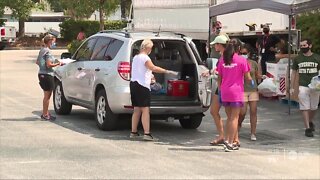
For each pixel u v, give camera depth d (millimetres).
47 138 9523
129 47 9789
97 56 10695
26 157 8031
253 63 9492
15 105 13836
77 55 11734
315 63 9719
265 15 19156
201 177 6906
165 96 9922
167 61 10227
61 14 55250
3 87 17875
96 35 11211
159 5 19609
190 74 10133
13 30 43062
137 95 9266
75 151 8469
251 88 9453
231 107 8523
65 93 11875
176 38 10180
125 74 9656
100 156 8133
